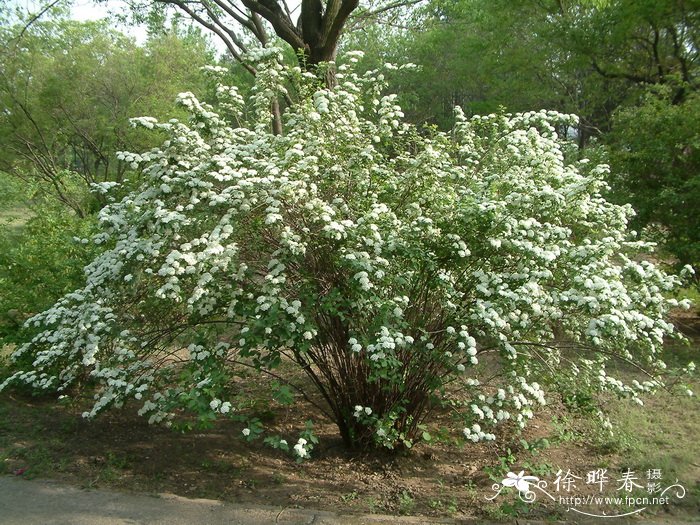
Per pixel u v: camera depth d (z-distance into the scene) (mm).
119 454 4535
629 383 5910
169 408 3789
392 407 4227
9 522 3443
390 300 3885
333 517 3627
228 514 3629
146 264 4152
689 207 7371
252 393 5512
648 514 3738
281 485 4094
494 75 16062
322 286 4086
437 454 4668
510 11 13945
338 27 7992
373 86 5211
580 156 8461
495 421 4035
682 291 8219
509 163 5062
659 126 7773
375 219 3975
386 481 4180
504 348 3994
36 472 4141
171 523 3494
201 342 4051
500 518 3652
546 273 3816
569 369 4801
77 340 4629
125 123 15258
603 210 5117
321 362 4438
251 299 4082
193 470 4305
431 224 4008
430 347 3941
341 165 4305
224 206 3994
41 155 15727
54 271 6316
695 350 7195
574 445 4828
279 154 4457
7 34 14352
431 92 22172
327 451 4656
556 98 15641
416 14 11758
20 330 5816
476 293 4113
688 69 12469
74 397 5363
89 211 11430
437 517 3672
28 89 14953
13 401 5668
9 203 12758
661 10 10820
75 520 3490
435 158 4305
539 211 4496
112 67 16625
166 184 3998
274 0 8453
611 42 12344
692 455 4512
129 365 4520
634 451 4586
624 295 3783
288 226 3895
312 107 4555
